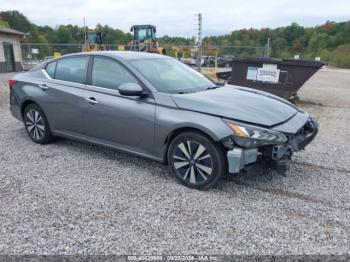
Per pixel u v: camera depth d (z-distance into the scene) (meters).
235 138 3.45
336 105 10.46
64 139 5.67
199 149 3.70
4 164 4.56
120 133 4.32
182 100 3.86
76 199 3.57
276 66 9.68
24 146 5.34
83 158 4.80
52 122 5.12
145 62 4.54
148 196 3.65
